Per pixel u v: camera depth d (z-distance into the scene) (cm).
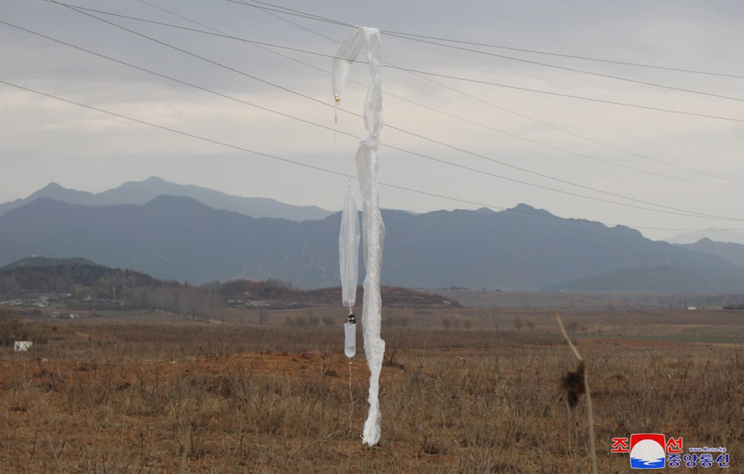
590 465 1319
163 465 1235
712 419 1752
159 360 2728
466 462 1253
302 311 17538
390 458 1330
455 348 5409
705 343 7406
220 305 16650
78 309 15062
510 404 1803
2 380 2053
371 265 1433
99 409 1719
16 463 1195
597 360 3331
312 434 1544
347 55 1546
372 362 1426
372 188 1445
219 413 1697
